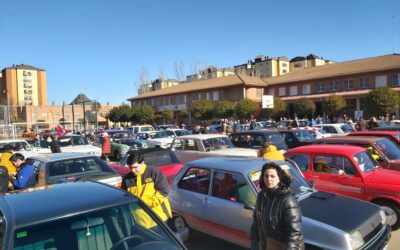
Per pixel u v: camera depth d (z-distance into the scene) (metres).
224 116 46.16
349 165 6.76
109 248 2.95
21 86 106.25
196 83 63.16
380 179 6.36
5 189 6.95
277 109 43.25
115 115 63.12
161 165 8.75
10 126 30.78
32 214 2.86
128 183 4.80
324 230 4.22
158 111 67.44
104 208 3.07
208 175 5.82
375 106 35.72
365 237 4.32
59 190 3.45
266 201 3.37
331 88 47.19
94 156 8.23
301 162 7.43
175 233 3.25
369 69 43.00
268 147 8.01
